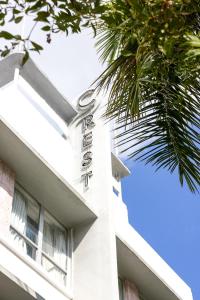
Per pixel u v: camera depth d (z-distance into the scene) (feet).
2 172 41.93
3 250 37.04
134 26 17.53
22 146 42.42
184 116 19.90
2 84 53.93
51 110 55.52
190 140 20.11
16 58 52.54
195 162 20.04
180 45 17.33
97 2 15.94
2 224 38.68
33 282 38.52
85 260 44.47
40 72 54.24
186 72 18.22
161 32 16.94
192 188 20.27
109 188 48.78
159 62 18.71
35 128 49.55
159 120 20.27
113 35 21.18
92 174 50.34
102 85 19.93
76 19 15.81
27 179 44.19
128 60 19.34
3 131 41.68
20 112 48.65
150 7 16.07
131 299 51.49
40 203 45.50
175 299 56.03
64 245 46.03
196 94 19.30
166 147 20.44
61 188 44.91
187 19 17.34
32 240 42.14
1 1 15.15
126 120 19.98
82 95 57.88
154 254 55.93
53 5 15.47
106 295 41.11
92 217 47.01
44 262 42.22
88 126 54.49
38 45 15.79
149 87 20.24
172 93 19.85
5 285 35.96
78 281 43.32
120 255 50.16
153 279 53.47
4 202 40.09
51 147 50.44
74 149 53.52
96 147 52.29
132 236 53.01
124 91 19.27
